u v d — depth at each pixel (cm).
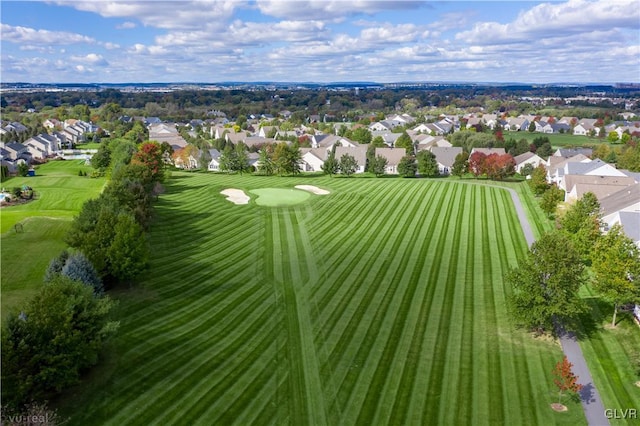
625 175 7975
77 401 2509
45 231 5434
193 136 18725
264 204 7281
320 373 2811
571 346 3147
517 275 3316
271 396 2592
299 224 6138
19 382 2305
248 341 3181
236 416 2428
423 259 4803
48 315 2509
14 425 2216
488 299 3859
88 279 3497
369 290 4041
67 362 2447
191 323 3428
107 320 2900
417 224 6131
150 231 5809
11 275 4194
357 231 5822
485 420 2417
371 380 2745
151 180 7719
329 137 16425
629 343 3189
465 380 2753
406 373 2819
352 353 3038
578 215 4997
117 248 3903
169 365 2869
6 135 14975
